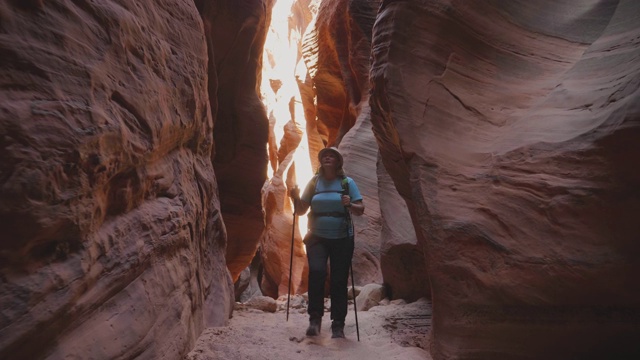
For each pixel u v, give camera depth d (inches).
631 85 117.7
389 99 157.9
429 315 205.3
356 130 467.8
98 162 82.7
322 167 183.9
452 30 167.6
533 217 126.5
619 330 110.0
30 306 67.1
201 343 139.2
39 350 71.1
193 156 170.6
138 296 101.7
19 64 69.6
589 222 117.0
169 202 129.9
